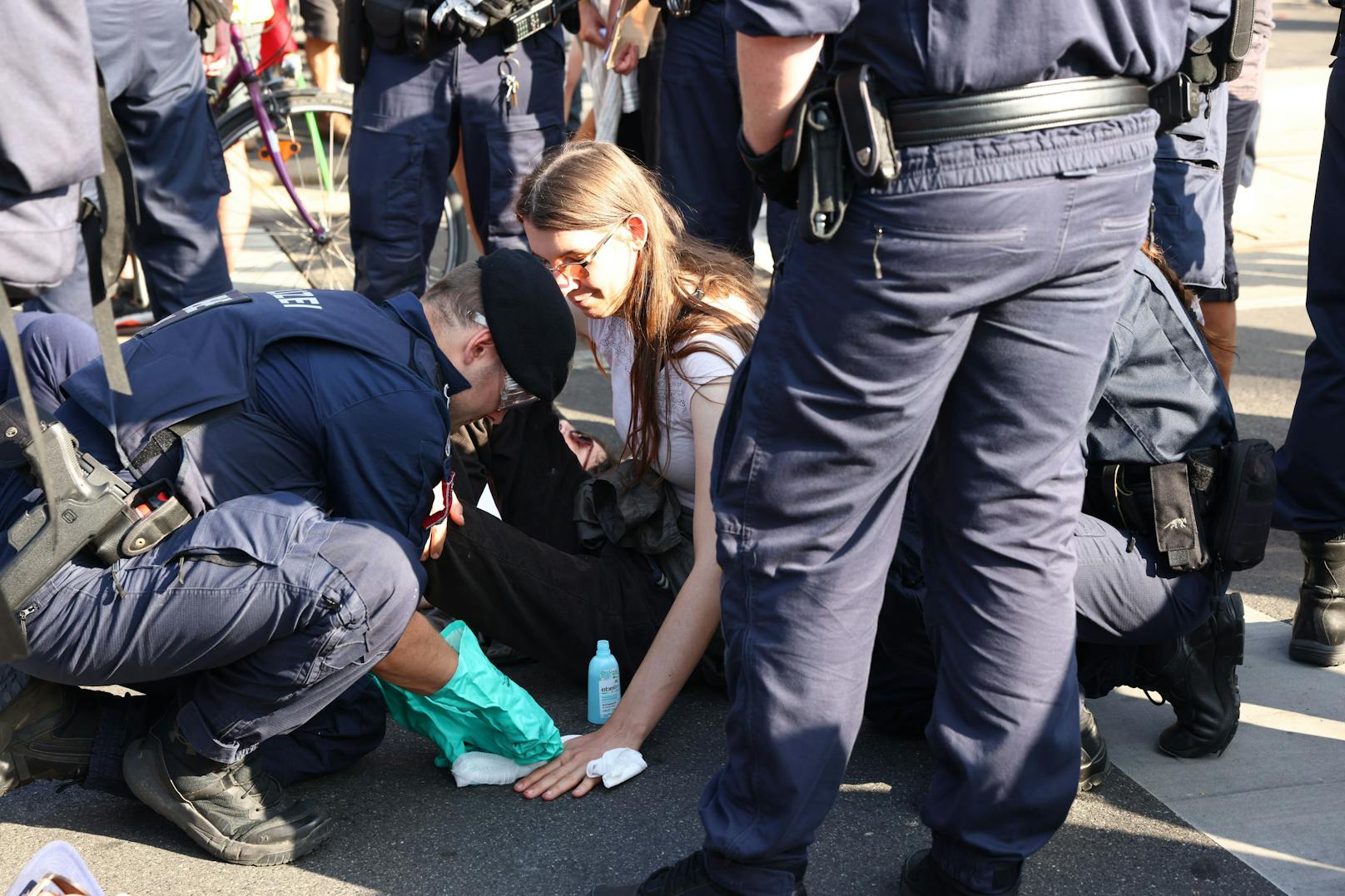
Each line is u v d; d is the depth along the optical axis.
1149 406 2.13
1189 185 3.09
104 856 2.14
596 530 2.73
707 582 2.35
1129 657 2.33
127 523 1.95
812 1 1.42
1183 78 2.39
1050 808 1.82
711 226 3.97
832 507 1.65
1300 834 2.16
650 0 3.86
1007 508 1.71
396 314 2.21
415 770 2.42
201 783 2.08
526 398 2.32
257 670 2.00
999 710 1.78
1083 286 1.61
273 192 4.99
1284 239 6.12
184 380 2.02
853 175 1.51
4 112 2.02
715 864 1.80
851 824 2.21
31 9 2.00
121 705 2.17
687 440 2.48
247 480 2.03
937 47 1.45
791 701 1.70
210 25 3.68
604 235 2.36
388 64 3.69
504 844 2.18
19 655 1.36
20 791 2.33
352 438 2.04
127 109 3.47
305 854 2.14
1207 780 2.32
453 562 2.45
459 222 4.96
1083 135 1.51
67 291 3.10
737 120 3.86
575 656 2.59
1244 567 2.19
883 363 1.56
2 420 1.91
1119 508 2.18
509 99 3.72
